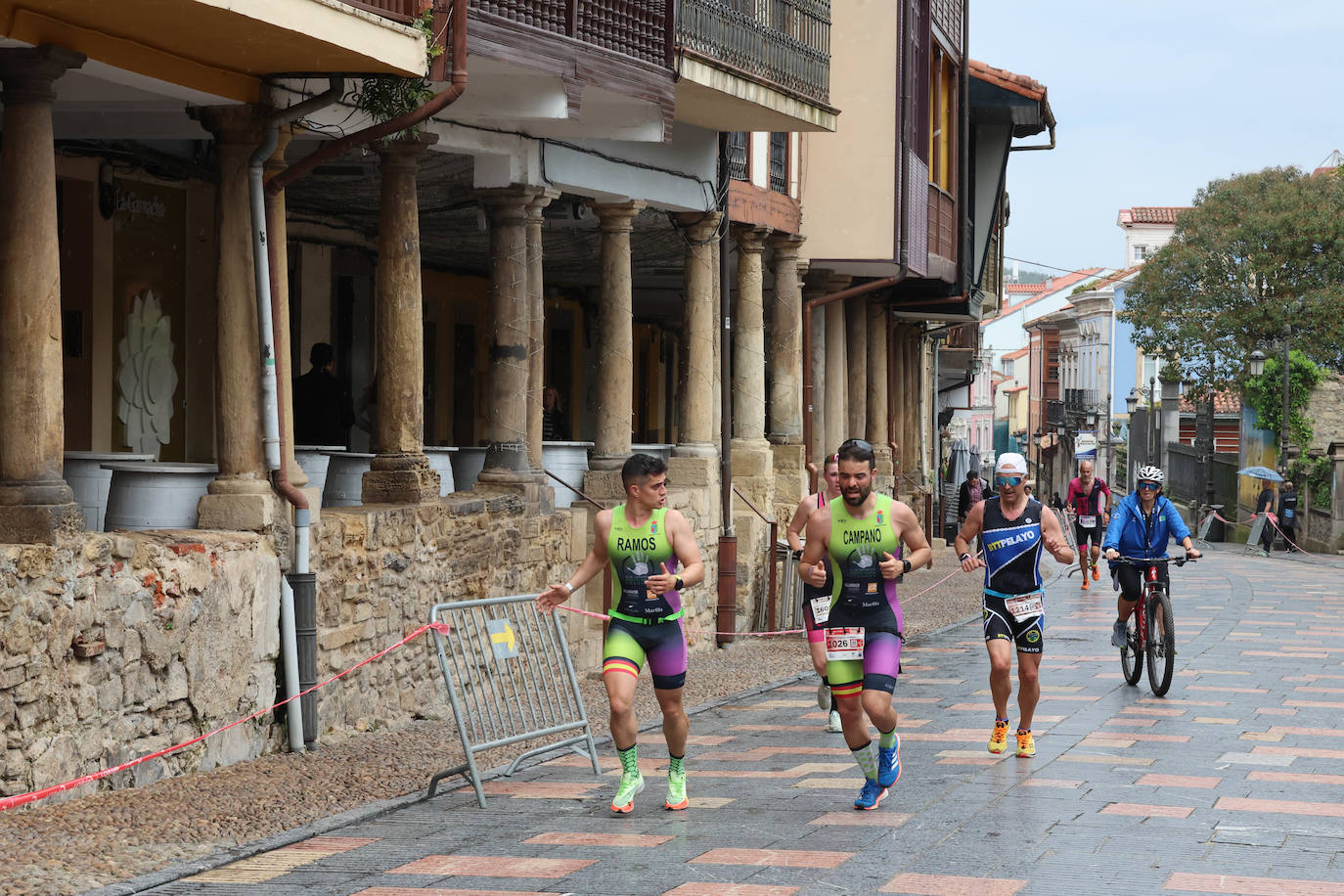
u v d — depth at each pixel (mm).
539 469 19859
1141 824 11102
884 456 38719
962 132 37344
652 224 25047
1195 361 80688
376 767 13375
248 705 13500
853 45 30000
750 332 27156
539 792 12531
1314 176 75000
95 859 9820
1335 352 70250
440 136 17562
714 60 20750
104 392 18594
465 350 31594
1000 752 14070
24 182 11680
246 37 12383
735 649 24219
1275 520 56562
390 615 15750
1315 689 18531
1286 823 11125
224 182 14086
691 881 9500
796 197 28938
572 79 17359
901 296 38219
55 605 11219
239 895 9234
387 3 13633
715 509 24562
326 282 24547
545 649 13750
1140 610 18609
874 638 11688
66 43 11773
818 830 10961
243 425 13992
